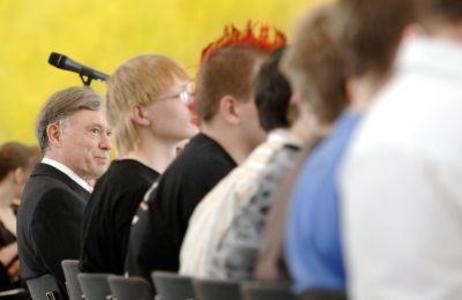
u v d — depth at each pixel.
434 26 4.18
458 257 3.96
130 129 7.61
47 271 8.87
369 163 4.02
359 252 4.04
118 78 7.64
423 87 4.10
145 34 14.23
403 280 3.96
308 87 4.88
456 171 3.96
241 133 6.77
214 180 6.73
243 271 5.58
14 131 14.33
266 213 5.59
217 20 13.96
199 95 6.80
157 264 6.86
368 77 4.45
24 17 14.45
